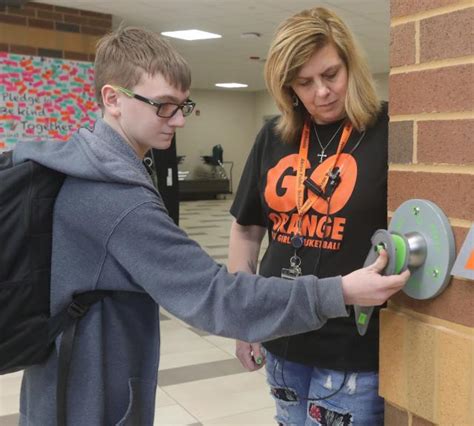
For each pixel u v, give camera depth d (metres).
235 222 1.63
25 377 1.17
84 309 1.05
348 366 1.28
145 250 0.99
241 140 15.88
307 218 1.33
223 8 6.22
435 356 0.98
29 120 6.37
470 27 0.89
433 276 0.96
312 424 1.36
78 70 6.62
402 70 1.02
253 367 1.58
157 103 1.05
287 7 6.15
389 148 1.06
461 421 0.94
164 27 7.20
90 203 1.01
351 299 0.96
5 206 1.01
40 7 6.31
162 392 2.95
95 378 1.06
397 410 1.09
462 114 0.91
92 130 1.11
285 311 0.96
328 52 1.22
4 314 1.01
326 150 1.34
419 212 0.98
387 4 5.94
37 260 1.04
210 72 11.59
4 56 6.17
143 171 1.09
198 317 0.99
